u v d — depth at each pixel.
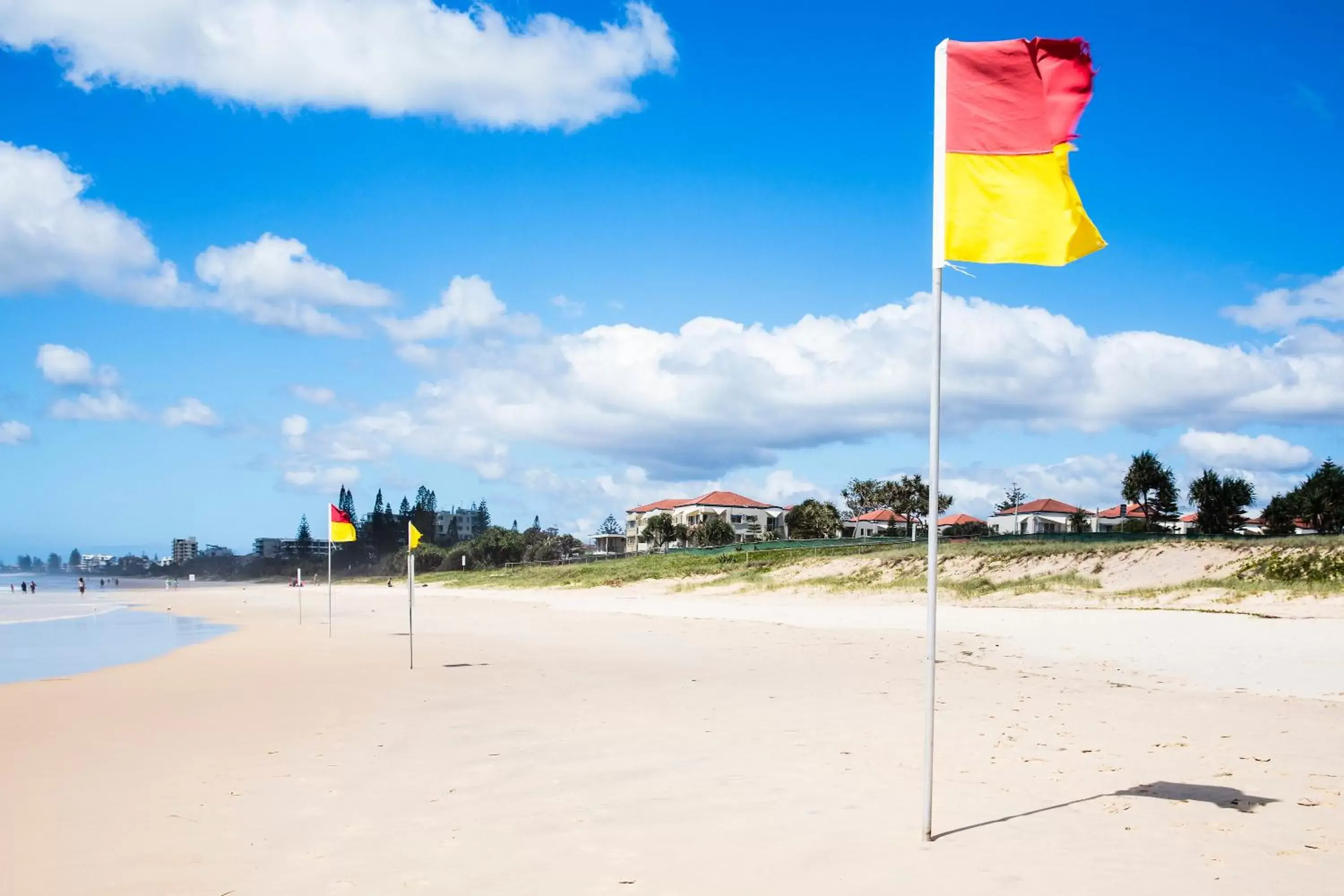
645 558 97.69
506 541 156.25
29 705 16.64
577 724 13.34
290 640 31.67
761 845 7.30
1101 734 12.02
